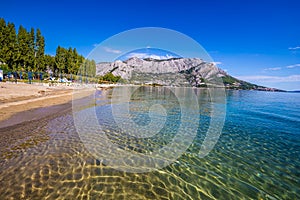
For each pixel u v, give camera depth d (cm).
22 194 468
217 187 541
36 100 1989
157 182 554
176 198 486
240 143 927
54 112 1494
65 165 626
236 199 491
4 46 3866
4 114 1318
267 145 909
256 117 1638
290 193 523
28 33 4600
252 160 730
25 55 4353
